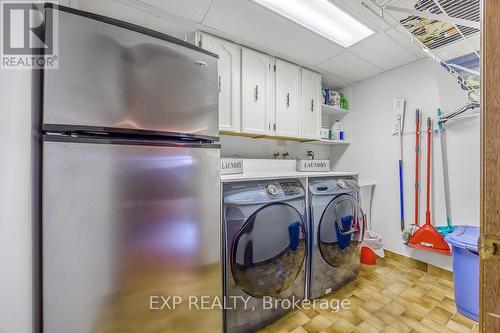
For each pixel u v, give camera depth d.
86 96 0.81
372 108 2.63
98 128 0.83
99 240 0.83
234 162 1.89
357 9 1.51
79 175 0.80
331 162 3.10
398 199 2.38
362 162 2.73
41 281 0.75
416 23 1.41
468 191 1.90
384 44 1.94
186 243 1.05
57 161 0.76
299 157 2.78
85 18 0.82
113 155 0.86
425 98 2.18
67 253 0.77
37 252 0.75
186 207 1.05
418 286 1.90
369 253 2.31
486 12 0.43
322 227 1.75
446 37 1.48
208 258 1.13
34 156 0.75
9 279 0.68
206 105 1.14
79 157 0.80
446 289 1.85
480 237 0.44
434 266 2.09
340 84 2.87
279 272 1.49
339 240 1.85
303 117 2.36
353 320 1.50
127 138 0.91
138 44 0.93
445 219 2.03
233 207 1.34
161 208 0.97
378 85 2.57
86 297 0.81
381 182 2.53
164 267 0.98
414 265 2.23
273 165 2.39
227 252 1.30
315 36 1.80
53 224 0.75
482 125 0.44
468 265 1.48
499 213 0.41
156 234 0.96
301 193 1.67
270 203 1.46
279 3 1.47
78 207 0.79
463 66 1.78
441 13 1.27
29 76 0.73
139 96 0.93
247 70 1.96
